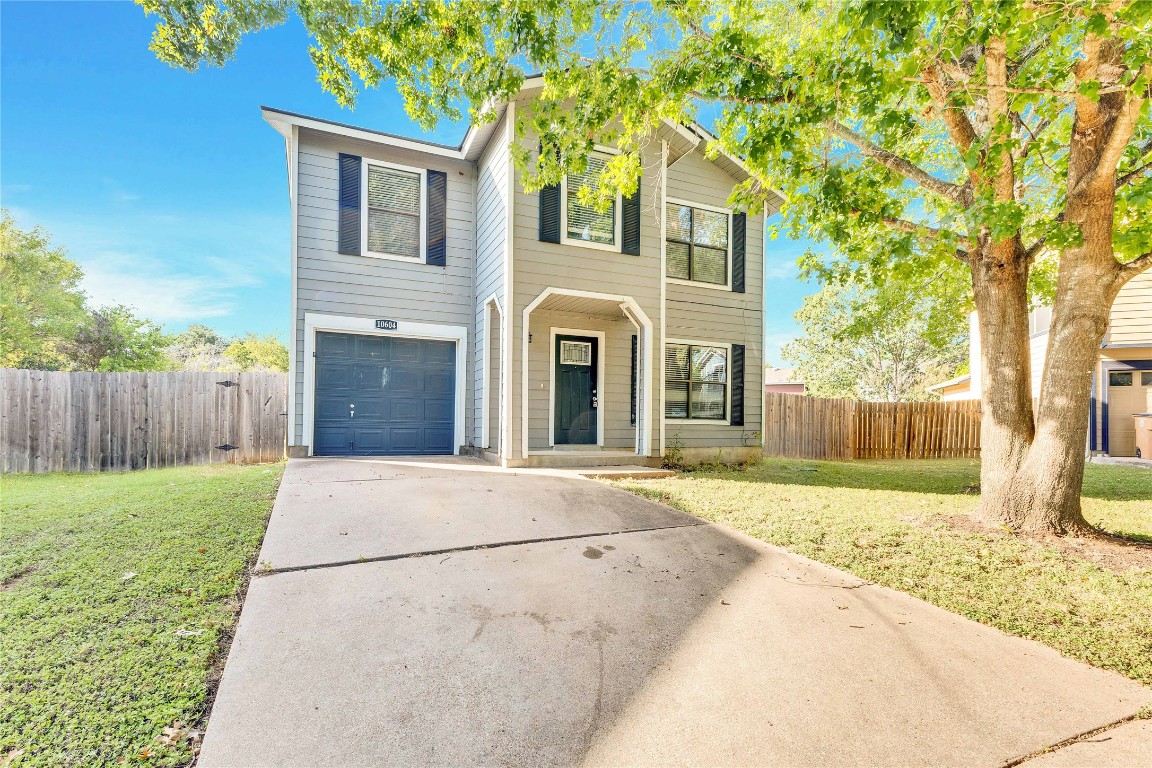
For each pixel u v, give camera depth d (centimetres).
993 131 406
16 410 870
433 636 276
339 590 322
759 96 465
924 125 614
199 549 388
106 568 351
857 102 445
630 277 884
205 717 209
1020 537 471
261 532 431
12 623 274
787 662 263
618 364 1020
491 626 290
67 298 1700
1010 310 514
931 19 428
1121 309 1139
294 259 868
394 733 202
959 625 308
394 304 936
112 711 208
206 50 592
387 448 937
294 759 186
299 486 582
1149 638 293
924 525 512
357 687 230
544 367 955
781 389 3803
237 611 296
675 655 268
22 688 220
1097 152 446
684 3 486
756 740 204
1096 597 347
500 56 498
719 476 827
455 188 995
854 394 2661
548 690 234
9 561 361
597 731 208
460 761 189
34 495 598
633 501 582
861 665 261
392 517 468
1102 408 1158
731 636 289
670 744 201
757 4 532
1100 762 196
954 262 680
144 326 1842
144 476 771
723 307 1051
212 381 952
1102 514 575
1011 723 219
